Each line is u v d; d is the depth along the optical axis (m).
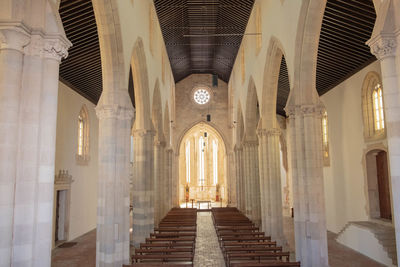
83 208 20.53
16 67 5.55
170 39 24.89
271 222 16.56
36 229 5.61
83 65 16.33
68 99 18.09
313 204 11.15
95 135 22.97
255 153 23.42
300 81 11.66
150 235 15.91
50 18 5.93
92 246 16.88
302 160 11.53
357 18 12.15
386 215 15.27
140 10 14.81
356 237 15.12
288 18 12.83
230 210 28.86
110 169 10.87
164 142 23.38
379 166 15.72
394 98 5.97
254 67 19.75
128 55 12.43
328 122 19.78
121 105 11.23
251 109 22.94
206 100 36.75
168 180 28.69
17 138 5.55
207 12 22.44
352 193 17.19
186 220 20.84
